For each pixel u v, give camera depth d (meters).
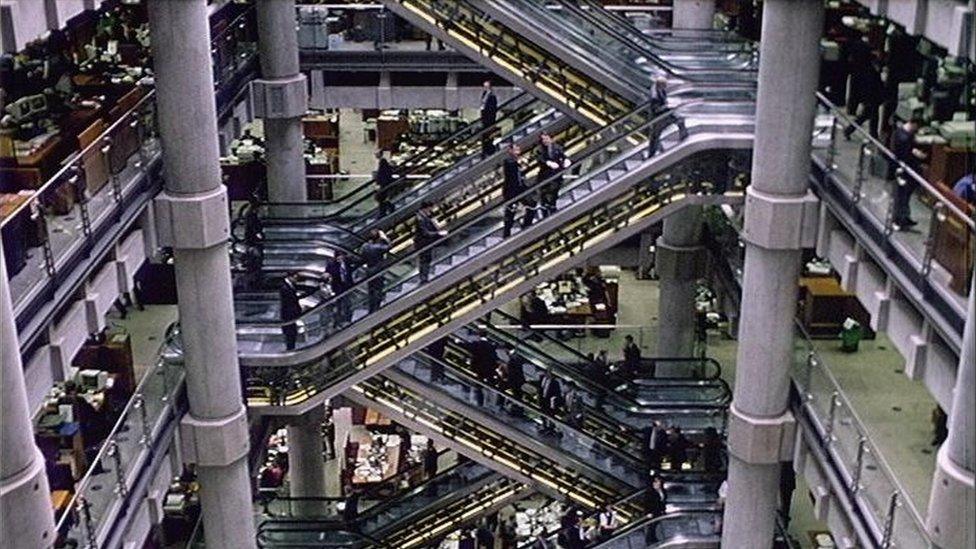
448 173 26.11
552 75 22.56
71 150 18.00
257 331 21.53
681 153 19.34
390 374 23.09
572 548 22.94
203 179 17.66
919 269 14.16
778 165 17.55
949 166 16.28
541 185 19.84
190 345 18.78
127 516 16.05
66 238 14.60
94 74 22.31
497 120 26.33
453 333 24.95
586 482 24.05
